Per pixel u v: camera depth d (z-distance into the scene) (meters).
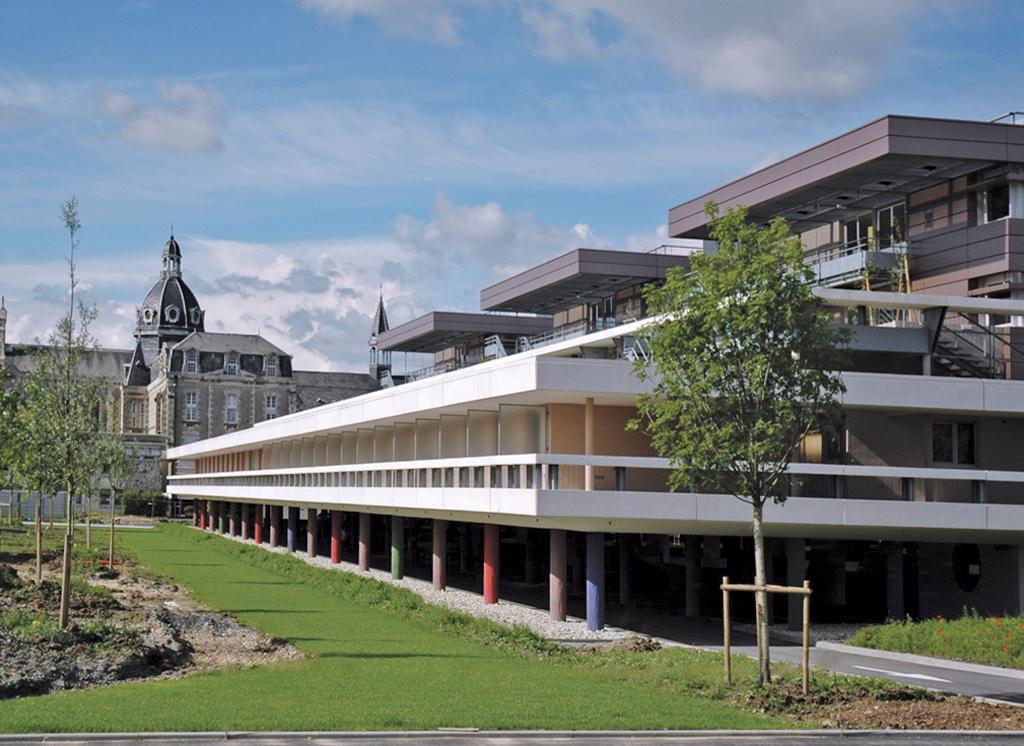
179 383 126.94
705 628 34.19
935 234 41.44
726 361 19.72
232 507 85.00
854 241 45.22
